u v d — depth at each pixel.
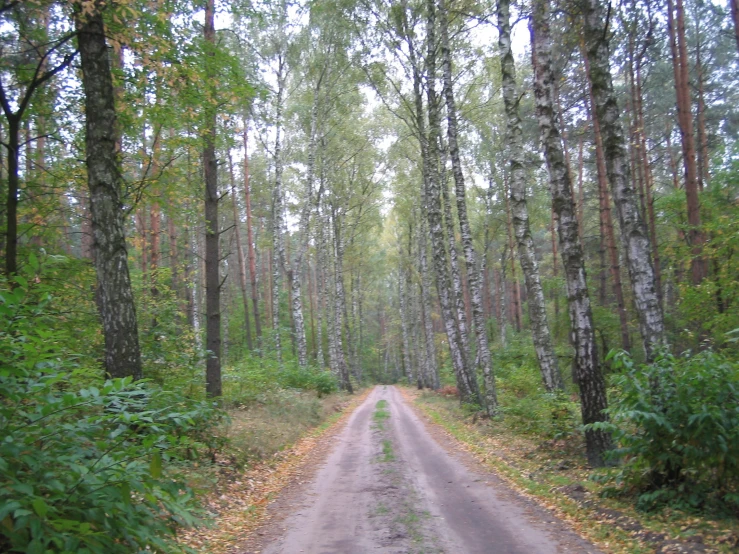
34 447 3.65
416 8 23.80
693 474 6.86
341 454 13.89
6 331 3.88
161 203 13.20
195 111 12.15
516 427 15.21
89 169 8.42
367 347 76.12
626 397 7.25
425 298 43.19
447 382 41.03
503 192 34.91
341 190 39.59
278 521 7.80
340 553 6.20
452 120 19.81
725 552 5.24
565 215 10.55
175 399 6.41
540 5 11.63
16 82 11.40
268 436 13.83
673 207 19.67
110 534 3.62
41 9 10.25
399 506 8.30
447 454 13.22
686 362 6.90
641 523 6.43
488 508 8.01
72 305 9.88
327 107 31.89
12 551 3.16
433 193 24.56
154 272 14.40
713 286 14.16
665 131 27.23
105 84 8.56
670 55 20.42
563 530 6.79
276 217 29.25
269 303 48.22
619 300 20.89
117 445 4.04
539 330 16.02
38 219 11.81
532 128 30.62
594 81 9.30
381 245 64.44
